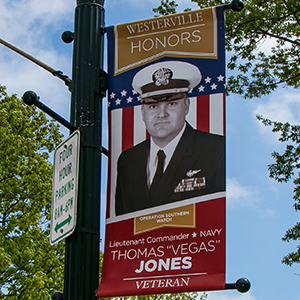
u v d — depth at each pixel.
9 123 20.91
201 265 6.19
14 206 20.09
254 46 16.03
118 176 6.98
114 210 6.81
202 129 6.93
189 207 6.54
